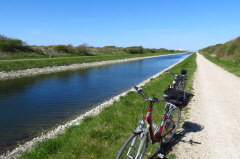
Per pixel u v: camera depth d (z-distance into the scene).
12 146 7.12
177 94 5.20
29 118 10.05
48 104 12.62
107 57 62.47
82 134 5.86
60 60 43.50
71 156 4.64
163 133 4.98
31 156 5.14
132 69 34.97
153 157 4.73
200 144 5.35
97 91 16.30
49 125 9.07
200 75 18.42
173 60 61.47
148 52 124.31
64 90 16.92
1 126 8.99
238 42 37.94
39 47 65.25
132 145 3.74
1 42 52.69
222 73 20.08
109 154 4.74
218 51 50.06
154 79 18.67
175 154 4.87
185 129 6.29
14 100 13.75
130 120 6.89
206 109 8.27
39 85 19.56
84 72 30.94
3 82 21.83
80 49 73.88
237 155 4.82
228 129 6.28
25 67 33.22
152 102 4.11
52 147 5.29
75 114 10.55
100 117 7.31
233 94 10.88
